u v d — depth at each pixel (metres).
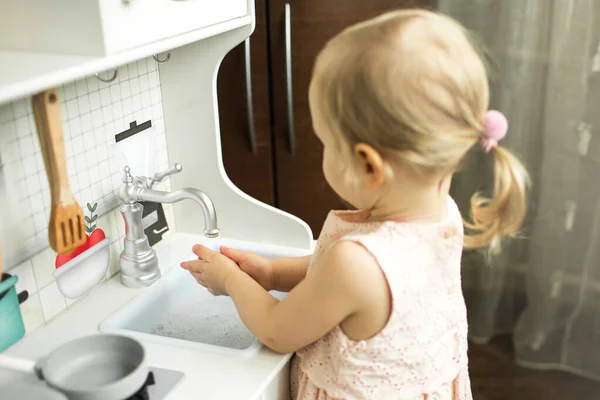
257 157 1.92
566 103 1.92
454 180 2.05
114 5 0.83
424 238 0.94
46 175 1.03
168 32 0.95
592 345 2.11
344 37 0.88
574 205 2.02
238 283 1.05
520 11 1.85
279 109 1.86
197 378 0.95
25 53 0.85
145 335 1.06
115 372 0.90
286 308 0.96
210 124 1.34
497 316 2.25
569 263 2.08
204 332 1.26
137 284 1.22
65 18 0.82
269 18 1.76
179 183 1.42
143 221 1.33
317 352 0.98
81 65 0.79
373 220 0.97
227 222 1.41
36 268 1.07
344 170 0.91
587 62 1.87
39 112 0.96
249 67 1.78
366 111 0.84
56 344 1.04
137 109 1.28
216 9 1.08
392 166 0.88
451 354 1.04
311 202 1.97
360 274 0.89
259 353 1.01
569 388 2.06
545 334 2.14
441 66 0.83
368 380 0.96
